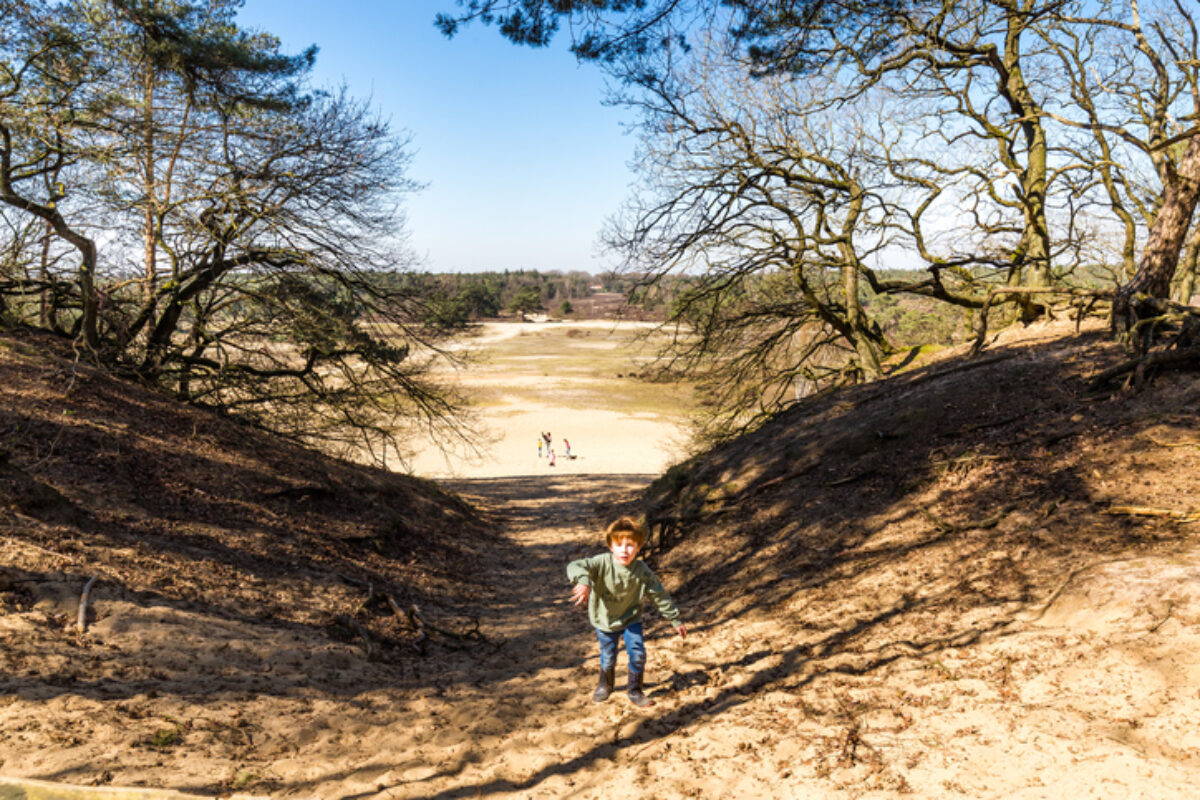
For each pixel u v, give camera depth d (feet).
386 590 29.89
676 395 173.88
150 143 48.03
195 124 50.75
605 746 13.69
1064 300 45.55
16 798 10.04
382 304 57.41
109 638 17.20
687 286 56.08
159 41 48.75
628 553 15.65
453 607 31.89
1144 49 34.88
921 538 24.18
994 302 46.57
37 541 20.98
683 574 32.30
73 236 44.88
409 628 25.62
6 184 41.11
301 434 59.57
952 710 12.50
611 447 139.64
